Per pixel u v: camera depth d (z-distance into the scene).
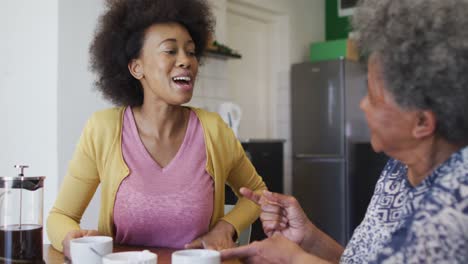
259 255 1.03
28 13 3.15
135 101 1.68
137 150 1.57
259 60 5.33
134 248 1.49
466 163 0.81
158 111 1.58
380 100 0.87
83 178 1.60
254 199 1.28
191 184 1.55
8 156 3.26
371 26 0.86
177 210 1.52
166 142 1.59
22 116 3.19
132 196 1.52
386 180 1.07
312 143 5.09
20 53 3.19
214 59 4.41
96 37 1.75
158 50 1.57
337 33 5.74
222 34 4.45
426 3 0.80
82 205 1.61
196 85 4.21
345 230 4.88
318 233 1.26
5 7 3.23
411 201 0.90
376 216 1.05
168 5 1.58
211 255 0.97
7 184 1.22
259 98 5.33
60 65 3.04
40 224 1.25
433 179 0.88
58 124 3.04
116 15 1.65
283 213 1.27
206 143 1.60
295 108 5.20
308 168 5.10
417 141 0.88
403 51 0.80
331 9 5.77
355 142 5.05
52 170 3.06
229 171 1.71
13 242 1.20
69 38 3.07
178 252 0.99
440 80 0.79
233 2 4.83
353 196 4.97
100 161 1.57
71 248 1.13
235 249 1.03
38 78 3.12
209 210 1.57
